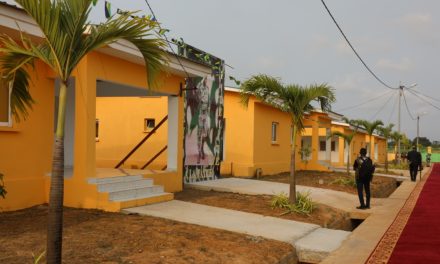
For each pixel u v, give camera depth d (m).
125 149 19.33
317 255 7.84
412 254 7.64
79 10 4.66
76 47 4.78
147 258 6.32
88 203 9.74
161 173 12.66
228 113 19.92
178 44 14.05
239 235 8.23
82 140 9.92
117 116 19.55
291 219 10.33
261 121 20.52
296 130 11.55
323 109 12.07
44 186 10.08
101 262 6.00
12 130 9.30
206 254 6.80
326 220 10.75
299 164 26.31
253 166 19.42
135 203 9.97
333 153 39.38
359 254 7.64
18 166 9.52
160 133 18.64
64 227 7.87
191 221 8.95
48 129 10.28
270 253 7.34
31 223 8.11
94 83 10.16
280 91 11.43
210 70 13.73
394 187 24.53
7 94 9.27
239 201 12.08
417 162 25.31
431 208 13.55
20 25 8.27
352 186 18.27
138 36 5.11
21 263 5.74
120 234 7.51
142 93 14.27
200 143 15.91
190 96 15.23
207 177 16.45
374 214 12.24
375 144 54.38
